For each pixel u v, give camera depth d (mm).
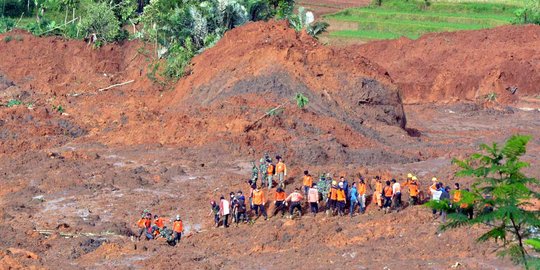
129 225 59906
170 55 104688
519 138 31109
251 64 91875
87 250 53312
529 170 67688
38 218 60875
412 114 114438
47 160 74688
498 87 127562
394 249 50156
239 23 113000
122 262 50469
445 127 105688
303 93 87938
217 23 112500
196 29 110750
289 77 89250
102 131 85875
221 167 73500
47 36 122500
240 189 65938
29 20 157250
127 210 62781
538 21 159625
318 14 180625
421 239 51344
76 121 89500
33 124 87312
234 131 80125
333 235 53625
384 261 48281
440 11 179500
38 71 112938
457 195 39719
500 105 120125
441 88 128750
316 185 62594
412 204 61031
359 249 50656
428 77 134625
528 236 34062
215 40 107062
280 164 65500
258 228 56094
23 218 60719
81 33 121062
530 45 139875
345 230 54750
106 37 119062
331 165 74438
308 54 92812
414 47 146375
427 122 109500
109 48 117875
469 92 128625
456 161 33094
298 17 118188
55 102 99750
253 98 86312
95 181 69250
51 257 52219
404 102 127438
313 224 55531
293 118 82750
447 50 142000
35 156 75438
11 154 77750
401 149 81875
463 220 31500
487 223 32531
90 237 55875
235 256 51531
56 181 68375
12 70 113312
